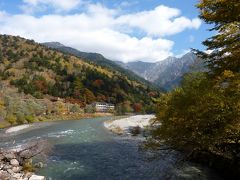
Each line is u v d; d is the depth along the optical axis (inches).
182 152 1065.5
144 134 2039.9
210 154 948.0
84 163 1224.2
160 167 1086.4
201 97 648.4
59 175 1037.8
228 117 598.5
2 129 2760.8
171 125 736.3
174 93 786.8
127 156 1353.3
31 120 3688.5
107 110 6166.3
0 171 973.2
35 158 1291.8
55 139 1942.7
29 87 5910.4
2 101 3823.8
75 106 5285.4
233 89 600.1
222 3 652.1
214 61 716.7
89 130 2518.5
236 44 642.2
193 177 906.7
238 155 810.8
